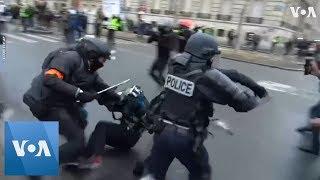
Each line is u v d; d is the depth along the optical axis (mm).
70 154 4121
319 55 5402
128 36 27250
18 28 22375
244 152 5742
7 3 28422
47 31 22266
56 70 3746
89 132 5750
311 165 5445
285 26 34438
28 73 9609
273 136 6711
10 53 12477
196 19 38844
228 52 25234
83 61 3926
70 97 3982
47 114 4039
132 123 4512
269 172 5074
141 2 41875
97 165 4449
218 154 5539
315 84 14273
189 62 3088
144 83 9945
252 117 7926
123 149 5066
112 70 11453
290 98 10797
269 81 14203
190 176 3316
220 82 2945
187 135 3090
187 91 3064
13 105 6691
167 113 3174
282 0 33406
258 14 34719
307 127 6246
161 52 10141
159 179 3211
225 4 37312
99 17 21312
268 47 32219
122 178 4340
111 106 4465
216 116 7668
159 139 3170
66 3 41406
